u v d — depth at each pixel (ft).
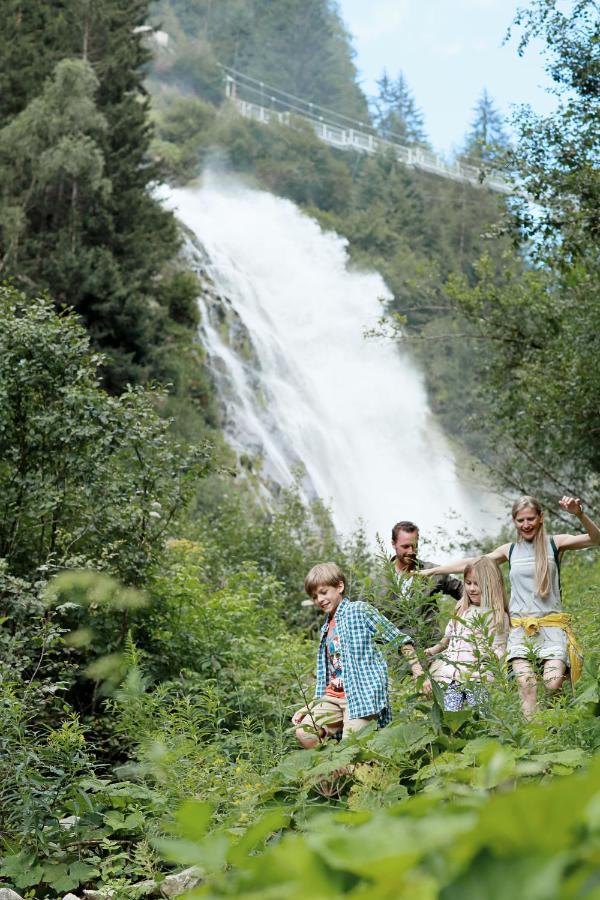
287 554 52.95
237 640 29.09
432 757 12.70
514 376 57.98
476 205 296.71
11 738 17.16
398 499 160.76
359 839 2.36
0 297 30.73
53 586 23.76
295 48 379.35
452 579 20.75
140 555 28.09
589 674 15.56
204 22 385.91
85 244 110.63
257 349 141.28
